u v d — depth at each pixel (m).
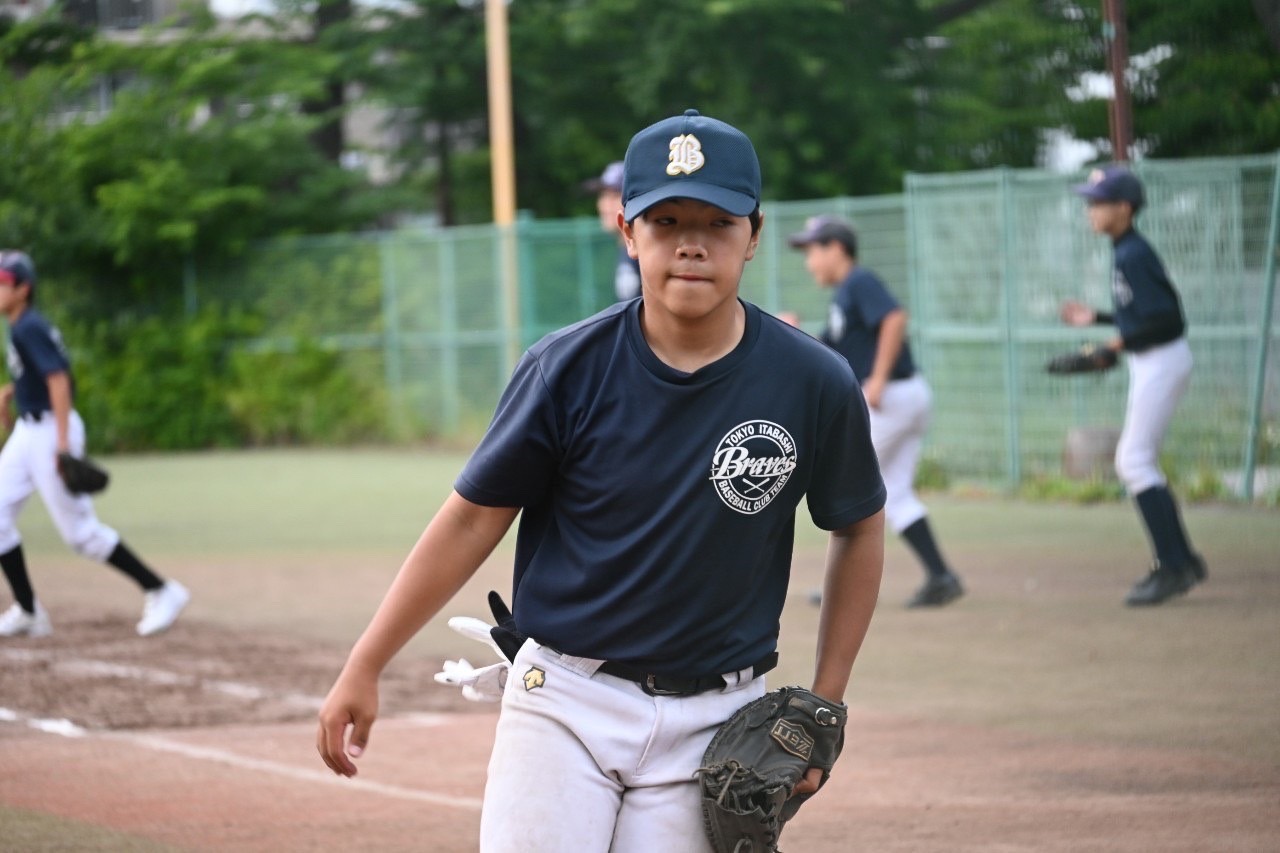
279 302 80.12
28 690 24.12
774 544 10.02
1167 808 17.14
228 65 88.38
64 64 90.12
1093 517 43.25
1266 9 64.62
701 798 9.70
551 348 9.81
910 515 30.30
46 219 79.50
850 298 30.09
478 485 9.88
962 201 49.59
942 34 96.19
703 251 9.35
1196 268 43.91
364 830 16.83
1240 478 43.72
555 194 100.38
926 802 17.56
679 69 91.19
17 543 28.56
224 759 20.00
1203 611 28.98
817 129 92.12
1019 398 48.66
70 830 16.88
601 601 9.76
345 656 26.78
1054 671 24.41
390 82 95.12
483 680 10.59
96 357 79.56
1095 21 87.81
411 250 75.12
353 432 77.12
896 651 26.23
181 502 53.12
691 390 9.55
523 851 9.63
